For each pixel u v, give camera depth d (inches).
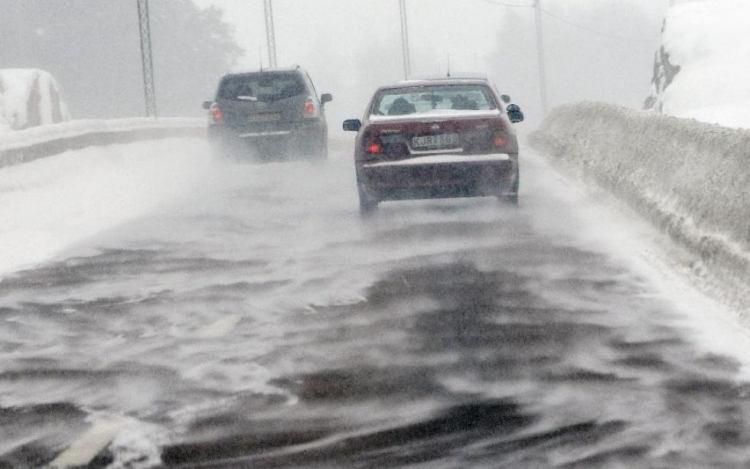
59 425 448.1
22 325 647.8
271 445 410.3
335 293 711.1
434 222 1058.1
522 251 860.6
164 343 588.1
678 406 442.0
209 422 442.9
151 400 479.2
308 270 803.4
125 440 423.5
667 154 948.0
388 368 517.3
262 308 671.8
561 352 536.4
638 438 404.2
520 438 407.2
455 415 439.2
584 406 445.7
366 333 593.9
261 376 512.4
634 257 812.0
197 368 531.8
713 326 579.5
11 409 474.6
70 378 522.3
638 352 531.5
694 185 811.4
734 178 712.4
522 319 615.8
